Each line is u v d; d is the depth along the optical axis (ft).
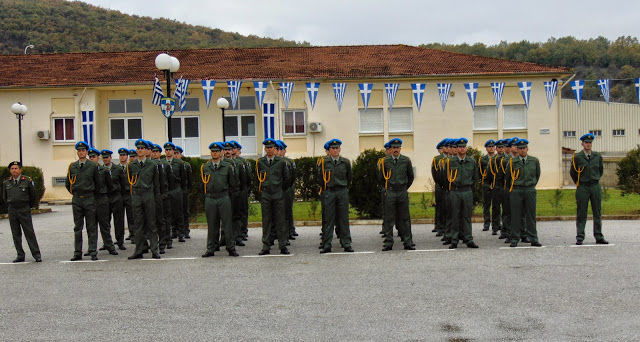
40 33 197.98
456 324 21.71
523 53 187.01
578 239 38.73
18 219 36.78
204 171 38.06
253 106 93.25
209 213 37.78
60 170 92.17
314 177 73.72
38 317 23.72
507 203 42.57
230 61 99.50
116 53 106.52
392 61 96.27
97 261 36.94
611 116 127.13
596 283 27.35
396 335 20.62
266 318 22.95
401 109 91.15
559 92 90.27
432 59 97.14
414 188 90.94
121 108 94.43
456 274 29.91
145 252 39.86
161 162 41.06
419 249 38.55
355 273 30.83
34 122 92.12
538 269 30.71
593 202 38.68
